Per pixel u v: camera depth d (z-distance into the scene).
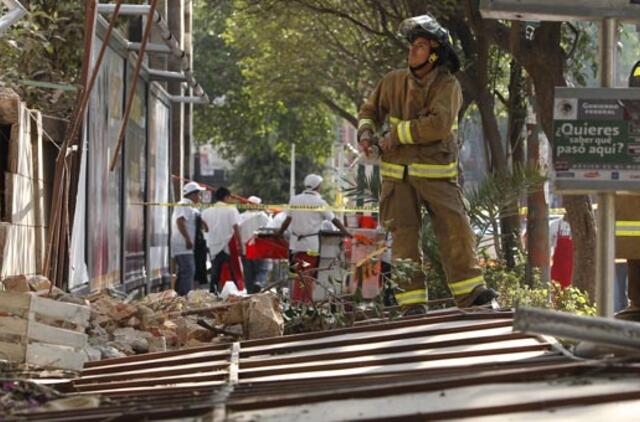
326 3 29.27
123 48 19.62
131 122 21.17
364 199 17.31
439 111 11.80
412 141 11.94
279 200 73.81
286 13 31.23
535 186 16.41
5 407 6.98
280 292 13.22
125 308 11.86
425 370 7.77
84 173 16.22
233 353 9.70
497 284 17.59
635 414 6.00
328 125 55.34
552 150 9.36
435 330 9.79
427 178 12.06
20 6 13.18
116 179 19.67
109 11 17.59
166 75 23.44
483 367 7.70
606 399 6.29
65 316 9.59
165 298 13.91
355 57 34.25
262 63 40.28
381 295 12.38
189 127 36.81
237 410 6.49
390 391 6.67
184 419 6.37
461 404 6.31
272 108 51.66
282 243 24.11
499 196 16.34
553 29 19.89
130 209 21.41
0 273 11.84
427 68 11.96
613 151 9.27
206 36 62.06
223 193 26.20
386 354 9.10
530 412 6.15
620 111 9.25
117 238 19.86
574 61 25.25
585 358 7.86
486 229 16.81
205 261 27.08
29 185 13.84
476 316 10.57
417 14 24.08
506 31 21.38
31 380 8.67
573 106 9.28
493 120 24.12
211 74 61.66
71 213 15.70
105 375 9.17
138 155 22.31
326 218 22.91
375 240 20.73
